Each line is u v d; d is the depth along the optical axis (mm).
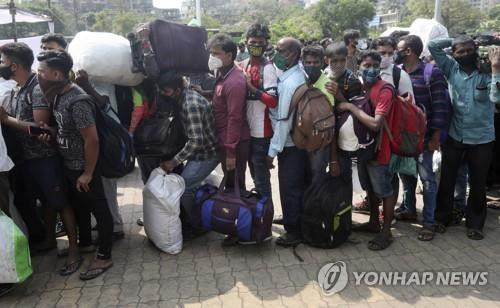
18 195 3750
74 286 3291
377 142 3584
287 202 3859
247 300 3074
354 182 4496
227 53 3568
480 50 3924
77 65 3533
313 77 3555
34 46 12172
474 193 4035
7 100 3568
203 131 3682
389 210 3869
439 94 3852
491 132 3928
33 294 3189
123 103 3998
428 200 4035
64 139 3271
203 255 3756
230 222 3613
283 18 68688
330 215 3699
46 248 3869
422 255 3723
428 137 3943
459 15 44750
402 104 3549
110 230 3504
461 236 4098
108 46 3543
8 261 3000
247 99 3732
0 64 3410
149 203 3703
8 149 3369
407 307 2984
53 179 3369
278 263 3592
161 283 3309
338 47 3602
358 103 3602
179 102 3658
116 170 3439
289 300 3068
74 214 3562
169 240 3723
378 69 3504
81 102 3154
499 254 3734
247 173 6254
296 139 3537
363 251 3803
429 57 5297
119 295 3154
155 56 3582
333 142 3662
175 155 3801
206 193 3848
